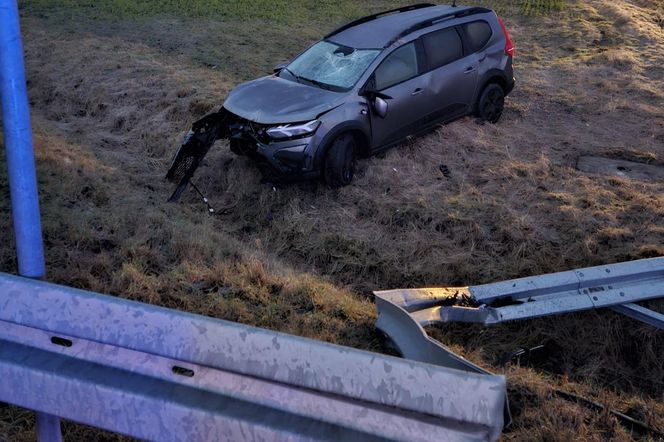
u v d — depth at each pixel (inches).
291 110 318.0
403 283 267.1
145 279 218.1
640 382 215.2
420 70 358.6
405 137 357.4
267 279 232.5
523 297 232.1
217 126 327.6
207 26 606.2
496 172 339.9
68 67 486.3
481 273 267.1
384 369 75.0
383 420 76.3
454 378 73.4
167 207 300.4
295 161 313.6
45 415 93.1
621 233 279.9
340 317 218.7
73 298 86.7
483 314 220.7
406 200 315.9
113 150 376.2
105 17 628.4
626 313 228.1
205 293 219.9
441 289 230.4
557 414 165.8
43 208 261.9
